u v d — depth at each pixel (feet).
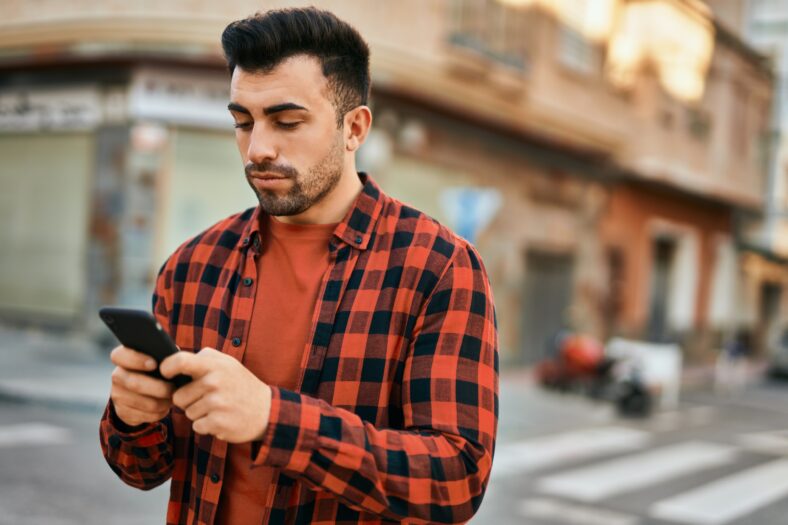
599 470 22.50
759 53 75.87
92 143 35.04
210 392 3.25
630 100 56.13
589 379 36.60
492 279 45.50
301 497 3.99
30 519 14.29
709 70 66.44
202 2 32.17
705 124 66.23
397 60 35.17
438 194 41.55
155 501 16.15
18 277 37.24
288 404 3.43
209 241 4.71
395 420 4.09
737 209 77.87
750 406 44.06
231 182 34.78
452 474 3.71
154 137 33.42
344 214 4.38
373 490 3.53
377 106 36.52
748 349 86.17
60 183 36.06
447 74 38.01
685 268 69.36
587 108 50.08
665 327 67.92
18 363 29.76
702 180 65.51
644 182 60.08
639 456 25.13
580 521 17.06
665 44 58.90
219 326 4.39
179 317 4.60
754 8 79.56
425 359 4.01
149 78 33.14
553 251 50.98
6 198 37.70
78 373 28.68
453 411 3.88
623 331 59.21
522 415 31.27
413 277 4.17
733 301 81.15
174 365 3.21
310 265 4.33
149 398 3.38
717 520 17.88
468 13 39.29
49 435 20.74
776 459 26.30
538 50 44.88
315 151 3.97
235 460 4.19
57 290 36.09
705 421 35.45
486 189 44.80
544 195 49.78
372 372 4.05
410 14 35.91
